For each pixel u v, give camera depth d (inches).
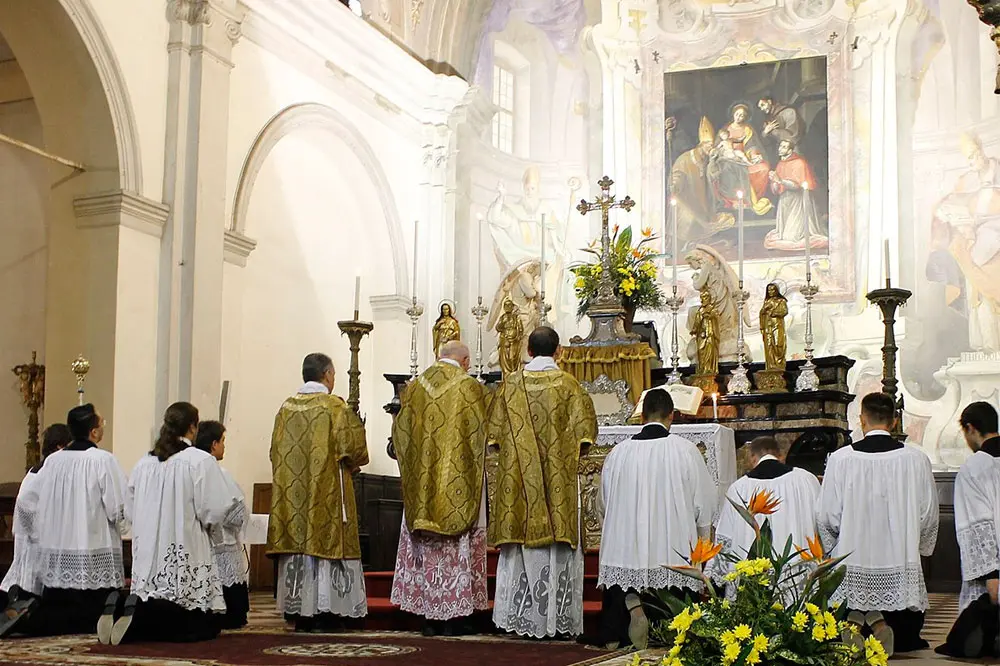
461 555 273.4
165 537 264.4
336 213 628.7
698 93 681.0
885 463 243.9
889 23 640.4
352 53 600.1
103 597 287.6
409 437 277.9
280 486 286.8
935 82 632.4
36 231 532.7
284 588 287.1
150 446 458.3
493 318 673.6
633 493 254.5
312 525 282.2
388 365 639.8
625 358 401.7
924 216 625.9
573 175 704.4
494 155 700.7
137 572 263.0
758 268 654.5
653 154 684.7
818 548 156.9
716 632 149.5
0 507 450.9
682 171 678.5
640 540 251.3
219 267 486.0
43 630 280.2
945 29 630.5
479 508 275.0
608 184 430.3
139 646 250.2
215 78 486.3
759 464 262.7
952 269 613.3
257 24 529.3
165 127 474.3
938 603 436.1
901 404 370.3
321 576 284.2
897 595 239.5
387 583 345.1
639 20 695.7
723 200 668.1
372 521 450.0
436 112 671.1
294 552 283.7
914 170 631.8
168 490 266.2
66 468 285.0
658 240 674.8
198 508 267.4
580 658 229.0
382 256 647.1
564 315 689.6
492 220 695.7
